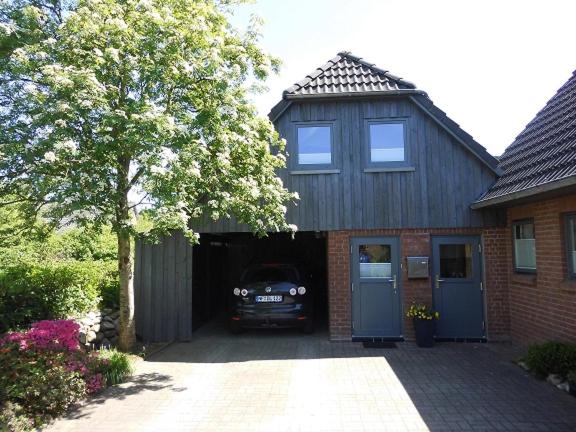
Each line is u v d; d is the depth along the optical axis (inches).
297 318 388.8
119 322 360.8
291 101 390.3
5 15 270.8
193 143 261.7
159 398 241.8
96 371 263.9
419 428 198.8
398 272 378.0
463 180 380.8
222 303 561.9
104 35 248.7
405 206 380.8
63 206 239.1
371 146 390.0
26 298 319.6
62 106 219.3
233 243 572.7
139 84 270.1
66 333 263.7
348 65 426.0
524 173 327.6
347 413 217.2
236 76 293.3
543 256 312.7
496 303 372.2
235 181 303.6
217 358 327.6
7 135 241.0
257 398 240.5
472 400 232.2
